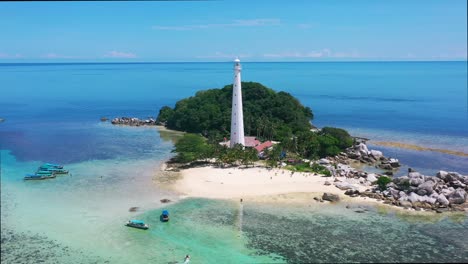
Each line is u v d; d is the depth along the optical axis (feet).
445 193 313.12
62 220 273.75
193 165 415.64
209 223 271.28
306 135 457.27
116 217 279.90
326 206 301.43
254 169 392.06
